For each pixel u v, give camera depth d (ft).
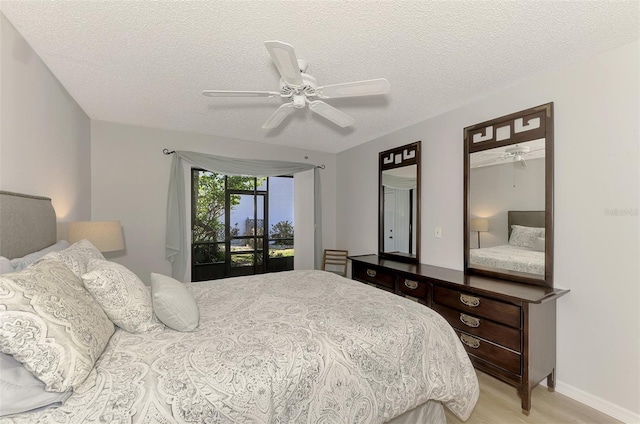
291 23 5.16
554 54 6.15
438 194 9.73
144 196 11.23
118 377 3.17
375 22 5.13
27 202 5.45
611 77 5.95
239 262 13.80
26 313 2.83
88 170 10.05
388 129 11.36
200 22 5.14
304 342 4.13
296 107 6.32
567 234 6.60
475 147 8.48
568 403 6.25
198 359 3.61
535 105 7.19
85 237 7.23
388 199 11.86
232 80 7.38
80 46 5.91
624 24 5.16
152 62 6.54
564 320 6.62
